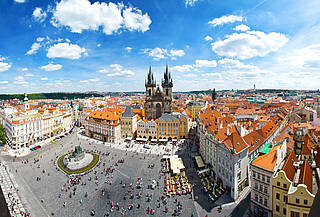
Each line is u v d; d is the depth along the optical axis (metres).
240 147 79.50
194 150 136.38
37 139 168.12
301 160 77.69
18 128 150.38
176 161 110.19
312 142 97.69
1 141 162.25
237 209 72.31
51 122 184.12
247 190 82.94
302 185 54.88
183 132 163.88
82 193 85.75
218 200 78.00
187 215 70.75
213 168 93.69
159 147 146.00
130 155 130.62
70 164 112.12
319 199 9.70
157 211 73.50
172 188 88.19
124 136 170.38
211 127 105.56
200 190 86.19
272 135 116.19
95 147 149.00
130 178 98.81
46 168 111.44
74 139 173.88
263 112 186.62
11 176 101.50
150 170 107.31
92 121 175.50
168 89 199.50
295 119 181.38
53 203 78.75
